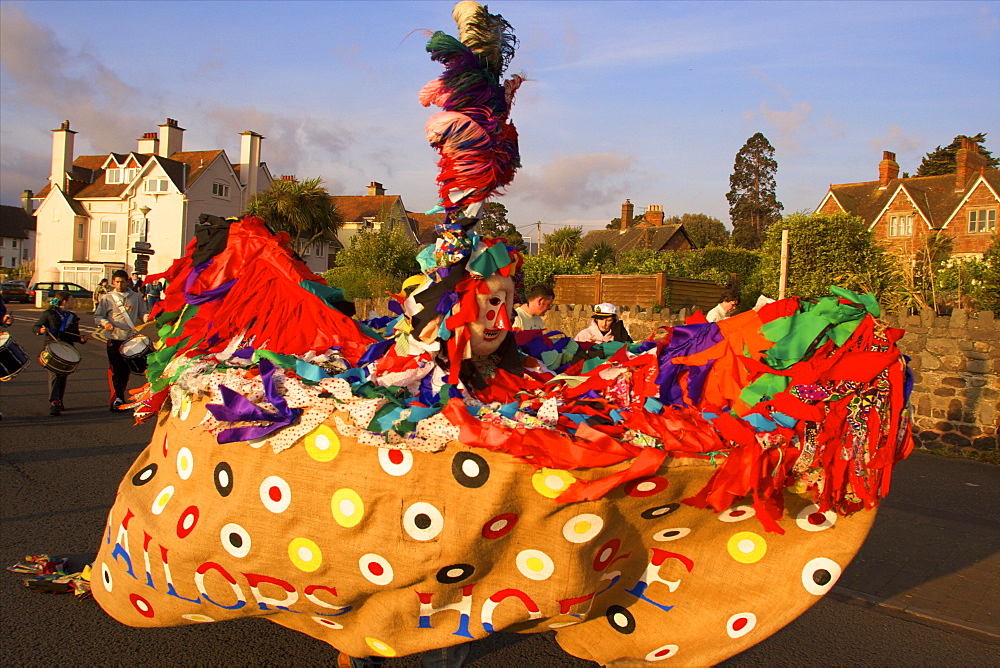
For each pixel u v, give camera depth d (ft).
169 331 11.66
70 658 11.89
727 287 18.10
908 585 15.62
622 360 10.68
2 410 31.99
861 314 8.78
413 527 7.88
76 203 152.97
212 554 8.89
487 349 9.46
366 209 168.35
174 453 9.75
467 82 8.75
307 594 8.69
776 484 8.29
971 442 27.32
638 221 214.69
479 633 8.44
